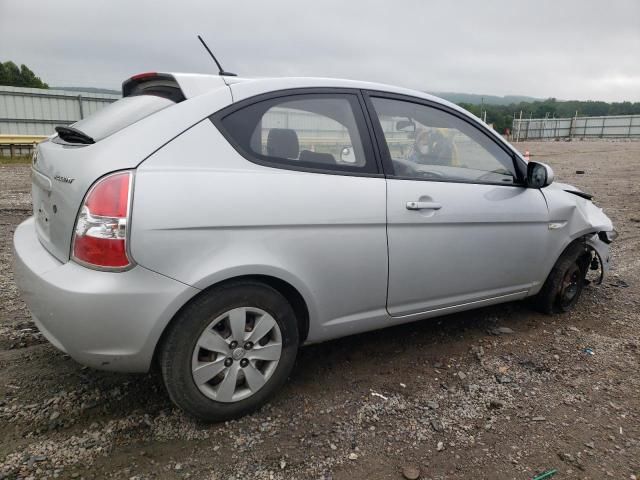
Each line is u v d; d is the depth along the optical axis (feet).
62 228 7.20
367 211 8.70
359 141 9.07
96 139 7.43
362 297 9.04
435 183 9.81
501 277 11.25
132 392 8.77
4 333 10.84
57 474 6.73
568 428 8.29
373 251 8.89
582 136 209.67
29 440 7.38
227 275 7.30
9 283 13.94
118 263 6.69
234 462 7.16
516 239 11.25
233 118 7.82
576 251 12.90
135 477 6.77
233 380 7.81
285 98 8.45
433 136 10.19
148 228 6.75
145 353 7.09
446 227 9.86
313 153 8.51
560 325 12.66
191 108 7.58
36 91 76.74
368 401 8.86
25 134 77.20
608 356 11.00
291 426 8.04
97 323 6.74
